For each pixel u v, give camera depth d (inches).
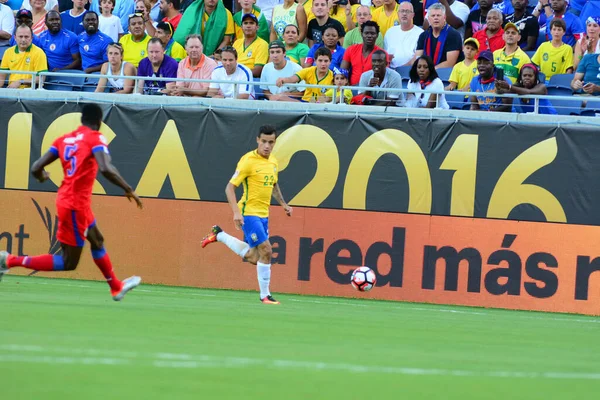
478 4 2726.4
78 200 1290.6
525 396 723.4
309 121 2219.5
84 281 2225.6
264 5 3043.8
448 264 2160.4
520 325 1625.2
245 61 2632.9
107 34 2839.6
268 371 789.9
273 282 2213.3
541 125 2140.7
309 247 2206.0
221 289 2236.7
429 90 2160.4
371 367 853.8
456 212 2161.7
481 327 1510.8
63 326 1063.6
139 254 2268.7
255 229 1765.5
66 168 1284.4
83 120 1294.3
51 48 2657.5
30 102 2313.0
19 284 1956.2
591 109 2177.7
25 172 2308.1
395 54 2610.7
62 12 2925.7
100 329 1060.5
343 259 2194.9
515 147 2148.1
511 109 2268.7
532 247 2133.4
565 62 2506.2
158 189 2265.0
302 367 826.8
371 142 2194.9
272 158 1766.7
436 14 2527.1
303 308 1737.2
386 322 1494.8
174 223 2257.6
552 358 1035.9
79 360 784.3
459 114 2172.7
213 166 2251.5
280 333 1162.0
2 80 2591.0
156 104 2279.8
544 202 2133.4
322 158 2206.0
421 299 2166.6
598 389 785.6
